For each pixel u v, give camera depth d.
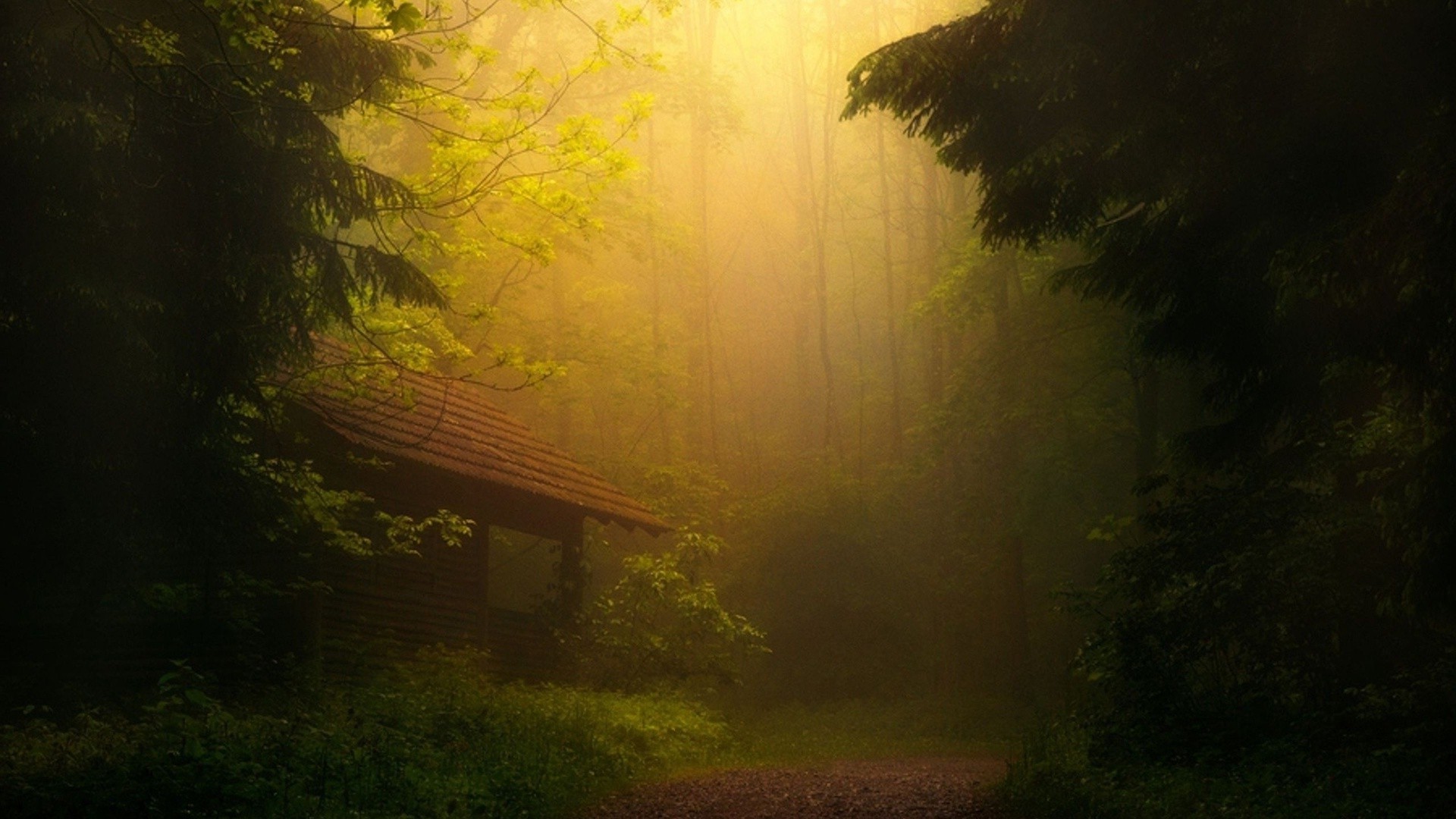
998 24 9.91
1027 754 11.15
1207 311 10.08
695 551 21.88
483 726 11.64
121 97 10.46
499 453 19.67
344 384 16.03
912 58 9.95
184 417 10.98
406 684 14.34
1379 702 9.22
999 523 31.53
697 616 20.64
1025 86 10.05
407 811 8.21
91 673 14.62
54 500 10.55
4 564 10.91
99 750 8.78
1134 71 9.45
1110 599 11.95
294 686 13.43
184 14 10.98
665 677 20.48
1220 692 11.06
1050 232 10.85
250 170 11.20
